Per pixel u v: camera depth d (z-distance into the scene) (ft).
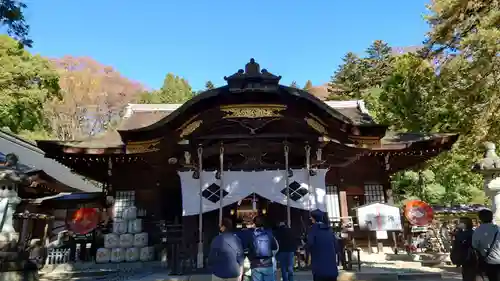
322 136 40.40
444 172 64.95
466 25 51.37
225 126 40.06
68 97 143.64
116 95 169.68
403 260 44.75
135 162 55.26
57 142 50.31
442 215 47.70
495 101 43.80
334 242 18.85
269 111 38.99
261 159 43.16
